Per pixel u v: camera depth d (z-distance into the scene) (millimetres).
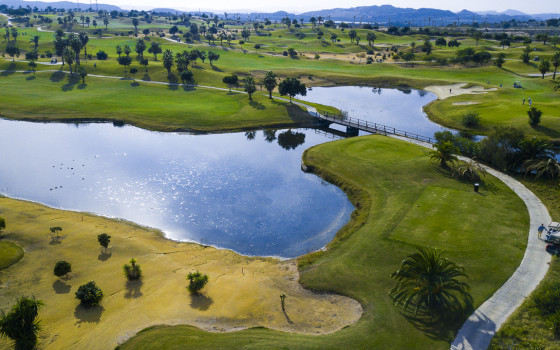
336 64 196250
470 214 49188
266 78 121562
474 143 70625
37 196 61312
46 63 166000
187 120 100812
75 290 37531
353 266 40719
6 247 43906
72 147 84750
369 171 65688
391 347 29484
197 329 32062
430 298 31688
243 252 47250
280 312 34594
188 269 41938
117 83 140250
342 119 100125
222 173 71812
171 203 59969
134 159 78438
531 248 41312
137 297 36656
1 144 85625
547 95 117562
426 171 63562
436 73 169500
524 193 54938
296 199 61188
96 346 30266
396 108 120938
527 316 31656
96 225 51250
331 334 31250
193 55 165500
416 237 44969
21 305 30781
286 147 86562
